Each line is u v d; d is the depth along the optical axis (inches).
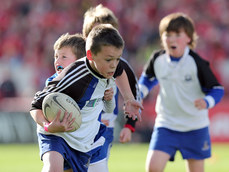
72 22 2485.2
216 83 823.7
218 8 2465.6
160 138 836.6
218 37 2348.7
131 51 2329.0
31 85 2300.7
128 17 2455.7
